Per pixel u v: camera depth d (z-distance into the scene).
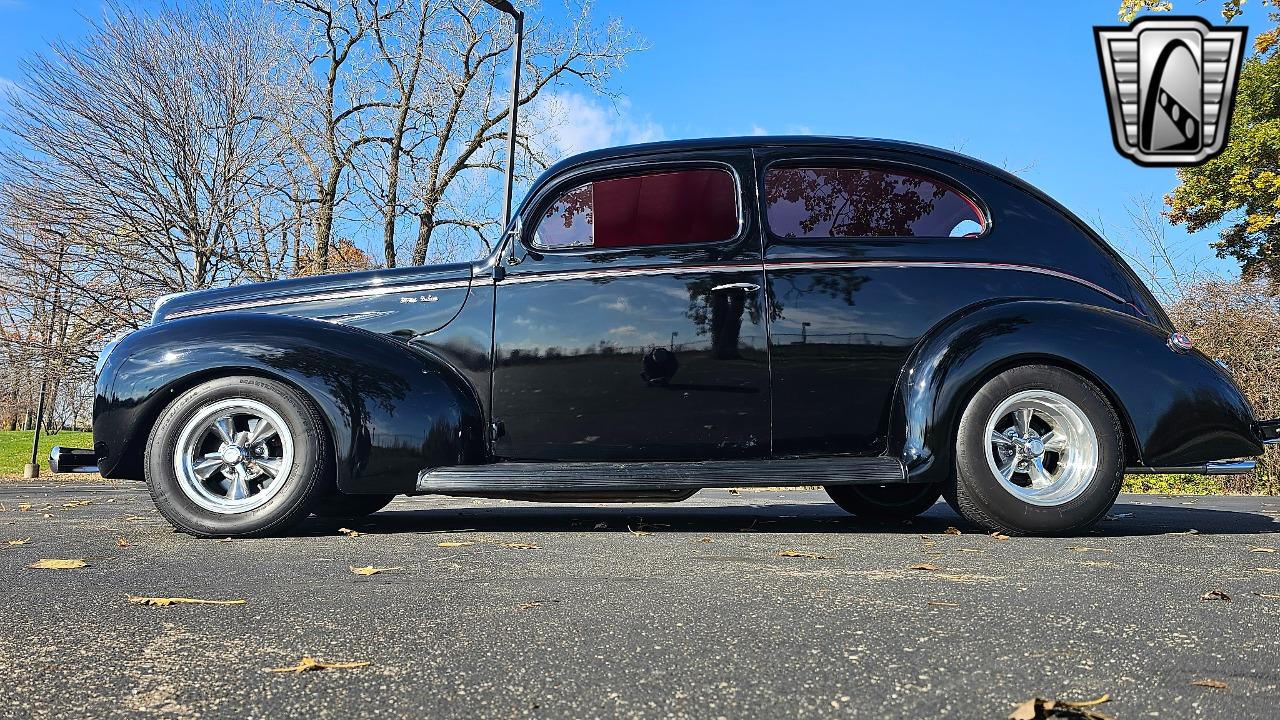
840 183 3.81
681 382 3.66
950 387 3.45
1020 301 3.60
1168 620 1.92
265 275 16.69
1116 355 3.47
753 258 3.69
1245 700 1.37
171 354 3.54
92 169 15.16
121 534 3.59
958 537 3.47
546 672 1.51
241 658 1.60
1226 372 3.63
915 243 3.73
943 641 1.73
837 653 1.64
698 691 1.41
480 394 3.73
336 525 4.02
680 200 3.81
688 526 4.02
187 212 15.90
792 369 3.62
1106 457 3.47
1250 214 20.88
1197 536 3.55
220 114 16.22
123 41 15.36
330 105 18.67
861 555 2.93
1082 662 1.58
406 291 3.80
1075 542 3.32
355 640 1.74
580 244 3.81
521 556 2.90
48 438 22.73
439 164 19.92
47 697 1.38
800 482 3.48
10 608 2.05
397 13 19.19
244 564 2.74
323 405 3.50
